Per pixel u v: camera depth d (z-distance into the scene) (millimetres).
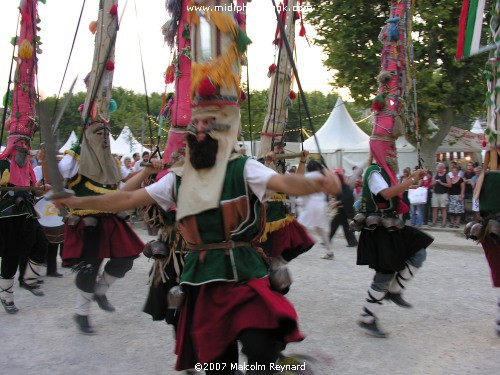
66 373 3787
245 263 2502
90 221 4613
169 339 4516
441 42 12359
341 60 13125
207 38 2645
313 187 2318
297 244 5426
